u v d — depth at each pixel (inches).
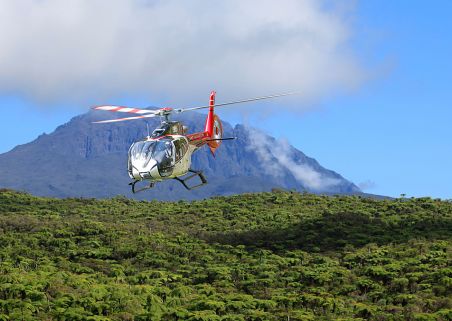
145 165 1467.8
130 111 1573.6
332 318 1619.1
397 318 1604.3
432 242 2235.5
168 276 1951.3
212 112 1739.7
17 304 1552.7
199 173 1598.2
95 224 2498.8
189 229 2581.2
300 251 2215.8
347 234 2428.6
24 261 2017.7
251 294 1860.2
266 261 2111.2
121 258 2196.1
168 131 1541.6
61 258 2108.8
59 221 2573.8
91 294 1649.9
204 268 2071.9
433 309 1673.2
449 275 1856.5
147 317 1546.5
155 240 2347.4
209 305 1647.4
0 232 2393.0
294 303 1736.0
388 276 1911.9
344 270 1977.1
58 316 1524.4
